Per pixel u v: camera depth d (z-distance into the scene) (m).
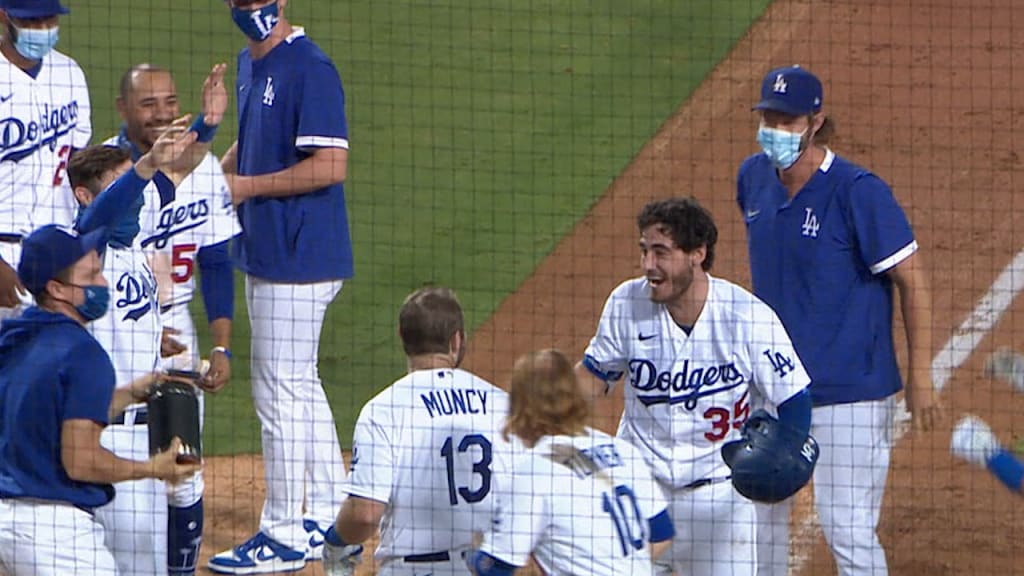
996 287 50.84
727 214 55.66
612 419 44.62
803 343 34.09
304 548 38.06
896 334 47.22
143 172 31.39
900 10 66.56
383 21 67.31
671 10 67.94
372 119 61.22
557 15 67.81
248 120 38.84
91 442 29.02
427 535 29.16
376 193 56.84
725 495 32.06
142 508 32.41
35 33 37.00
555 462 27.61
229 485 42.22
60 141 38.88
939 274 51.66
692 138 60.06
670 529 28.48
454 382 29.38
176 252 36.25
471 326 50.06
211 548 38.75
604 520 27.53
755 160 35.69
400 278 52.44
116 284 32.97
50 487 29.55
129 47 64.31
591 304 51.00
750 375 31.56
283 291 38.19
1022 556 37.94
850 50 64.38
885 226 33.34
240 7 37.41
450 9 68.00
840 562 34.31
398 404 29.00
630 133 60.47
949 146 58.47
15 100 37.53
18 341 29.45
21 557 29.69
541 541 27.69
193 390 31.20
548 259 53.50
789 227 34.19
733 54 65.00
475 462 28.92
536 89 63.25
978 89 61.50
